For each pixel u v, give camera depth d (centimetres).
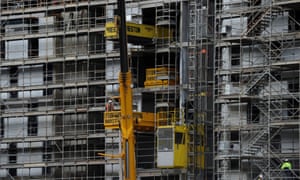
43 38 19325
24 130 19188
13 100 19338
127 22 17788
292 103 16125
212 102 17450
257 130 16238
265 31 16375
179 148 17250
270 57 16188
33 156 19062
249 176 16288
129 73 13888
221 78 16850
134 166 13862
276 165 16025
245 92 16412
